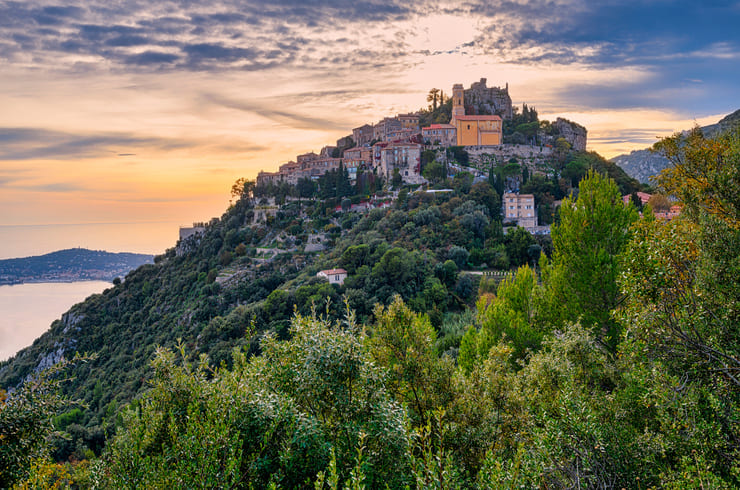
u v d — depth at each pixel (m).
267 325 68.50
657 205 55.28
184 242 149.75
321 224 131.88
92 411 67.56
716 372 9.98
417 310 66.44
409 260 76.06
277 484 8.23
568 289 22.47
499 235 91.50
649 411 12.52
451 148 145.38
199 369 12.00
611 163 136.38
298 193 153.12
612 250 21.62
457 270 81.44
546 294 24.38
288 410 9.30
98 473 9.04
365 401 10.05
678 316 10.51
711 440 9.02
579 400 11.39
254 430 9.27
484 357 22.89
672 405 9.73
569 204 23.75
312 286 74.00
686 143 15.12
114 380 77.69
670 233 11.58
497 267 84.19
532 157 147.38
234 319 73.12
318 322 12.30
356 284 76.00
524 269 26.95
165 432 9.87
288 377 11.15
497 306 25.20
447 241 91.00
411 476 8.68
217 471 7.79
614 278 20.39
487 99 180.25
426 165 138.38
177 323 96.25
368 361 11.02
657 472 10.19
